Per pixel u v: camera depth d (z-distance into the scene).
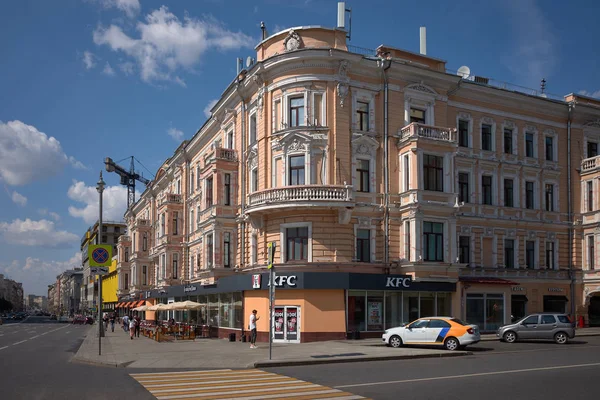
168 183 60.12
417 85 33.03
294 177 30.94
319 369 18.61
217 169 37.00
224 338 36.22
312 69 30.98
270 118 32.41
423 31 35.88
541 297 37.28
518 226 36.91
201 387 14.75
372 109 32.09
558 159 39.16
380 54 32.78
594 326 39.12
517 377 16.05
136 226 67.75
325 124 30.81
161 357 22.83
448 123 34.75
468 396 13.11
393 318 30.77
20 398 13.28
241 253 36.16
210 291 37.56
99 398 13.20
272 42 33.00
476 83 35.47
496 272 35.50
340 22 34.03
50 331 55.88
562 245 38.62
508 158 37.06
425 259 30.86
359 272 30.41
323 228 30.23
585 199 39.19
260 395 13.43
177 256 51.94
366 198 31.38
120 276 81.94
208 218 37.53
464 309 32.59
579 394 13.37
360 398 12.93
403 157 31.84
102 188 32.34
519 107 37.84
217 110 41.25
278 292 29.98
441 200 31.47
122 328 59.34
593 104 41.00
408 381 15.41
